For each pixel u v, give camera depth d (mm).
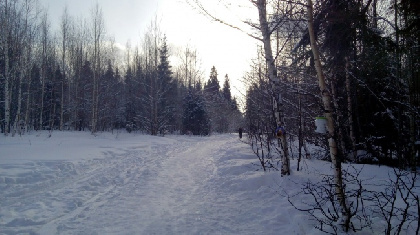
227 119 52312
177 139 30781
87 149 14242
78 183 7438
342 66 7371
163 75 38656
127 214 5191
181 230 4461
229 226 4629
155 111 34531
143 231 4395
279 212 5066
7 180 6688
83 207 5531
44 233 4188
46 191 6457
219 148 18156
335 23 5324
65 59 39656
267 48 7289
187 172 9898
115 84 42812
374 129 10781
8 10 24938
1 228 4277
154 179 8531
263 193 6324
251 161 10133
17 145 15352
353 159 10422
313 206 4852
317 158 11836
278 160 9508
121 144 18922
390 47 5215
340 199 4215
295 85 7926
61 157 10750
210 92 52938
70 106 38375
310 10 4586
